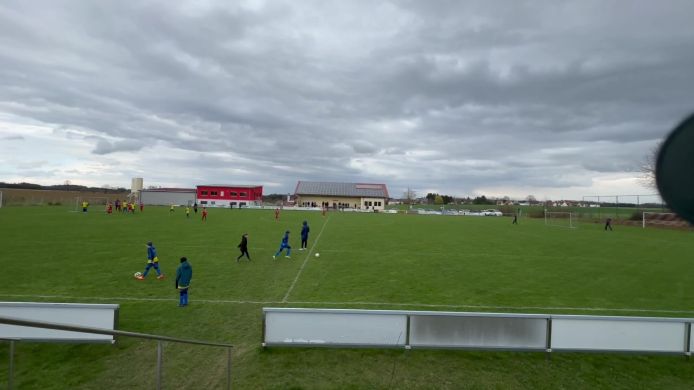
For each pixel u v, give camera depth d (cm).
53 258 1870
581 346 858
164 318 1059
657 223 4878
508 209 8888
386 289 1416
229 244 2497
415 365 820
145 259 1880
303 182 11975
